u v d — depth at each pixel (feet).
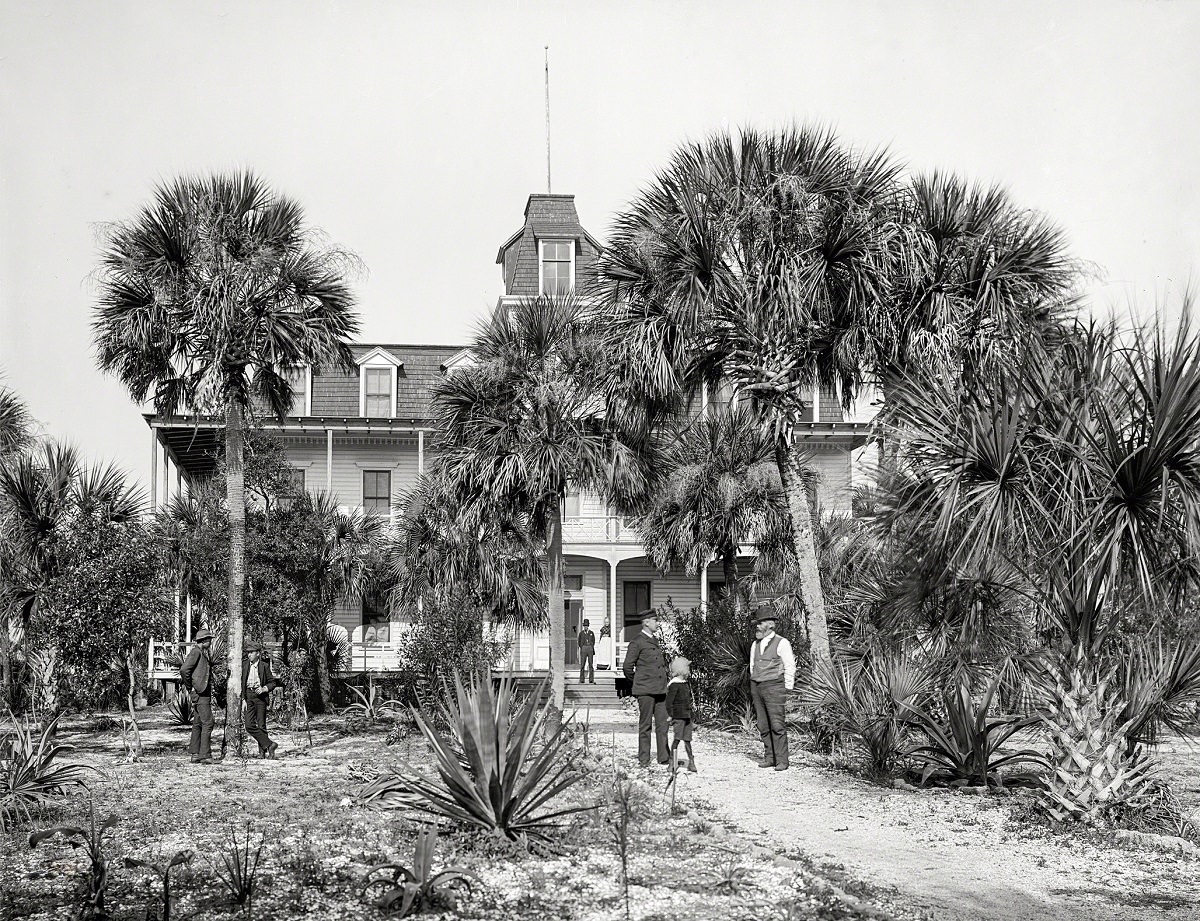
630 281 52.85
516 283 118.21
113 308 50.31
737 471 75.10
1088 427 28.55
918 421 30.66
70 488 58.18
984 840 28.12
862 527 43.01
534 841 24.59
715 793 35.94
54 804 31.48
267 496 76.02
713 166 51.65
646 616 43.27
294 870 22.50
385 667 103.24
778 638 43.09
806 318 51.03
